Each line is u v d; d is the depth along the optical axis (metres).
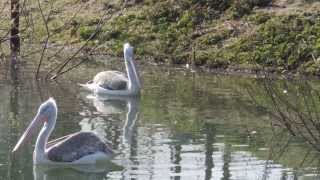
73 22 28.03
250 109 18.00
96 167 13.71
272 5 26.50
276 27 25.00
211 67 24.25
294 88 20.52
